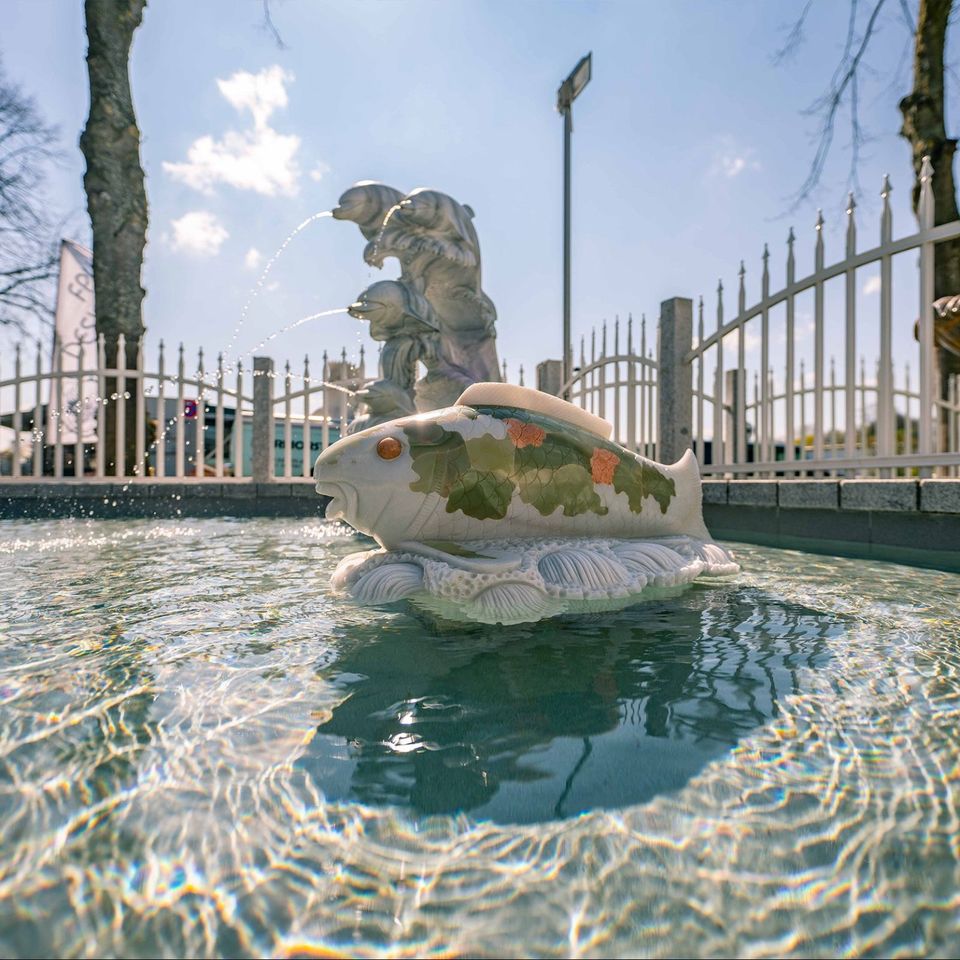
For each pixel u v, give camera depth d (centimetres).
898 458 452
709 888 90
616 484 312
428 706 154
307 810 109
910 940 81
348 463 278
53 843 99
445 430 284
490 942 81
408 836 102
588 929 82
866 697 160
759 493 513
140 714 147
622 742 135
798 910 86
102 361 847
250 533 570
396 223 689
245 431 1147
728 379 1216
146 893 89
